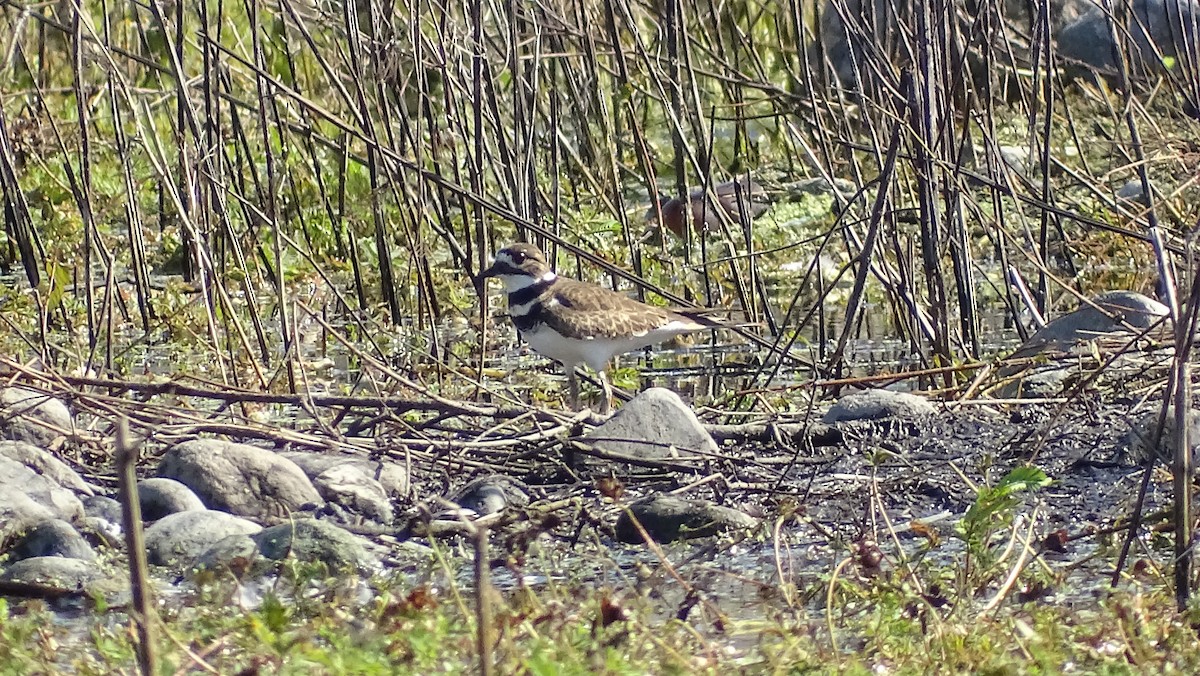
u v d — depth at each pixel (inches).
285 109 751.7
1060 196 739.4
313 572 334.6
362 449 428.5
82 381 444.5
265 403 470.6
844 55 882.8
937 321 539.5
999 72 876.0
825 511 392.8
